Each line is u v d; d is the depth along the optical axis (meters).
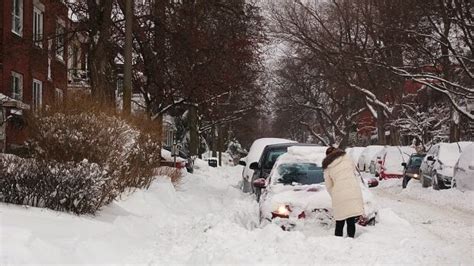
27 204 9.38
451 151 20.28
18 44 21.84
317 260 7.27
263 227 9.19
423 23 29.30
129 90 15.16
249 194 17.81
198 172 33.81
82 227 8.32
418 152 25.36
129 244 8.45
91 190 9.53
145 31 20.09
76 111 10.46
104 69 17.91
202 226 9.96
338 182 8.88
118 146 10.74
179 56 20.25
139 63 21.88
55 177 9.36
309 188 10.10
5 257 6.02
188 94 20.91
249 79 22.33
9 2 21.39
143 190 13.37
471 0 25.78
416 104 43.91
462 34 29.73
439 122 41.59
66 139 9.92
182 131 50.59
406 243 8.50
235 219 11.31
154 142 14.00
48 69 25.81
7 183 9.32
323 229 9.41
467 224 11.93
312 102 59.91
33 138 10.12
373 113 44.78
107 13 17.92
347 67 39.69
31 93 23.64
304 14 40.28
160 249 8.41
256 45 21.48
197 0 19.64
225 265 7.06
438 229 11.09
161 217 11.45
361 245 7.97
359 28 40.72
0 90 20.88
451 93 30.20
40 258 6.44
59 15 23.19
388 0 28.84
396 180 26.06
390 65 31.47
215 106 23.09
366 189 10.66
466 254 8.20
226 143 72.50
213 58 20.23
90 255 7.28
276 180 10.93
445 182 19.00
